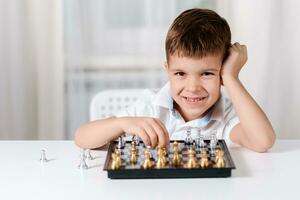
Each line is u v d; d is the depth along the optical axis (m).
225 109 1.46
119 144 1.23
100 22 2.33
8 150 1.32
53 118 2.39
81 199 0.99
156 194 1.01
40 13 2.31
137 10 2.33
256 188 1.04
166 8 2.32
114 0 2.32
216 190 1.02
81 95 2.39
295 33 2.30
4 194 1.02
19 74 2.35
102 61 2.36
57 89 2.37
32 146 1.35
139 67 2.37
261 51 2.32
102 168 1.17
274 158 1.23
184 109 1.42
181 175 1.08
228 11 2.31
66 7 2.32
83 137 1.32
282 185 1.05
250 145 1.31
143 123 1.22
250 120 1.31
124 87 2.38
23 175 1.13
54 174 1.13
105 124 1.29
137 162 1.12
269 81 2.34
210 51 1.29
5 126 2.38
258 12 2.29
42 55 2.34
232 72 1.37
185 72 1.31
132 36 2.35
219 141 1.26
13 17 2.30
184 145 1.25
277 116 2.36
